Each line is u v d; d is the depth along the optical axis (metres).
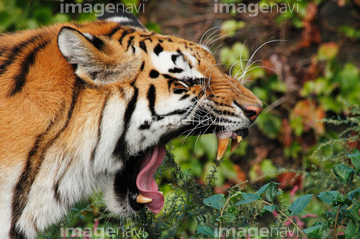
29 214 4.77
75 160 4.84
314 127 10.51
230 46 10.98
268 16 11.01
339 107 10.62
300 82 10.96
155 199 5.25
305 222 6.45
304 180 8.18
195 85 5.06
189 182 5.28
